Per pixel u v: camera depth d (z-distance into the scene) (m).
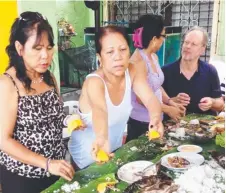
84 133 1.43
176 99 2.29
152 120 1.46
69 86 3.16
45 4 2.27
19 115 1.24
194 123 1.84
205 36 2.29
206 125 1.80
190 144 1.52
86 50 3.20
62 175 1.17
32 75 1.27
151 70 1.92
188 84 2.35
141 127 2.05
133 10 3.42
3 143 1.21
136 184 1.08
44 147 1.29
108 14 3.50
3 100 1.19
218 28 2.70
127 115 1.47
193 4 3.07
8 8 1.93
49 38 1.22
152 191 1.04
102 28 1.32
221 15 2.69
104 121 1.30
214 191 1.02
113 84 1.36
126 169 1.22
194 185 1.05
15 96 1.21
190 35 2.27
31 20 1.19
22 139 1.26
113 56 1.28
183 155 1.33
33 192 1.27
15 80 1.22
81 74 3.17
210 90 2.35
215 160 1.31
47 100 1.30
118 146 1.52
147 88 1.52
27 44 1.18
